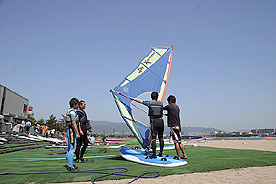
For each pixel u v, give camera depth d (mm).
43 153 9000
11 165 5535
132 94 7309
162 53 8609
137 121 6945
